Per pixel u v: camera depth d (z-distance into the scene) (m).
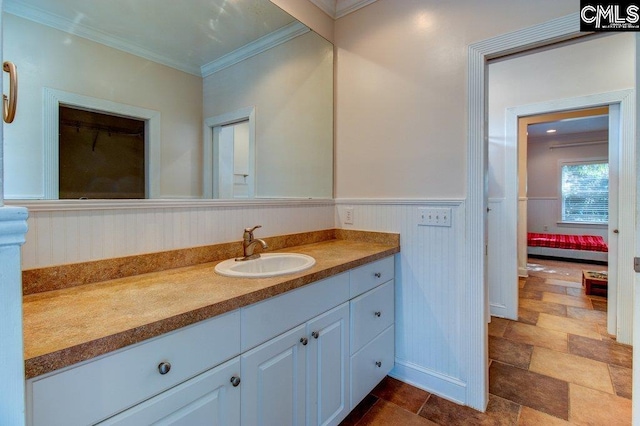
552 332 2.66
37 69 1.06
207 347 0.94
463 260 1.74
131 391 0.77
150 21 1.38
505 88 3.05
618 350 2.34
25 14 1.04
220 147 1.65
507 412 1.69
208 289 1.08
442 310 1.83
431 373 1.87
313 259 1.55
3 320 0.48
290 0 1.95
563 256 5.62
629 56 2.45
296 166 2.03
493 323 2.87
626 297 2.42
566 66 2.76
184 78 1.50
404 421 1.63
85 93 1.18
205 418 0.94
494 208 3.07
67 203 1.11
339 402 1.49
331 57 2.25
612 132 2.55
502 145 3.05
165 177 1.42
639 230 1.01
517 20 1.57
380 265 1.82
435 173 1.84
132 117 1.32
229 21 1.67
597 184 6.43
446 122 1.79
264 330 1.12
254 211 1.78
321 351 1.38
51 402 0.65
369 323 1.72
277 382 1.17
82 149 1.17
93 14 1.20
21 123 1.03
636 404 1.04
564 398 1.80
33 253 1.04
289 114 2.00
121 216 1.25
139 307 0.91
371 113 2.10
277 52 1.89
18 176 1.02
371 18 2.09
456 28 1.75
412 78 1.92
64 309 0.89
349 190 2.23
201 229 1.53
